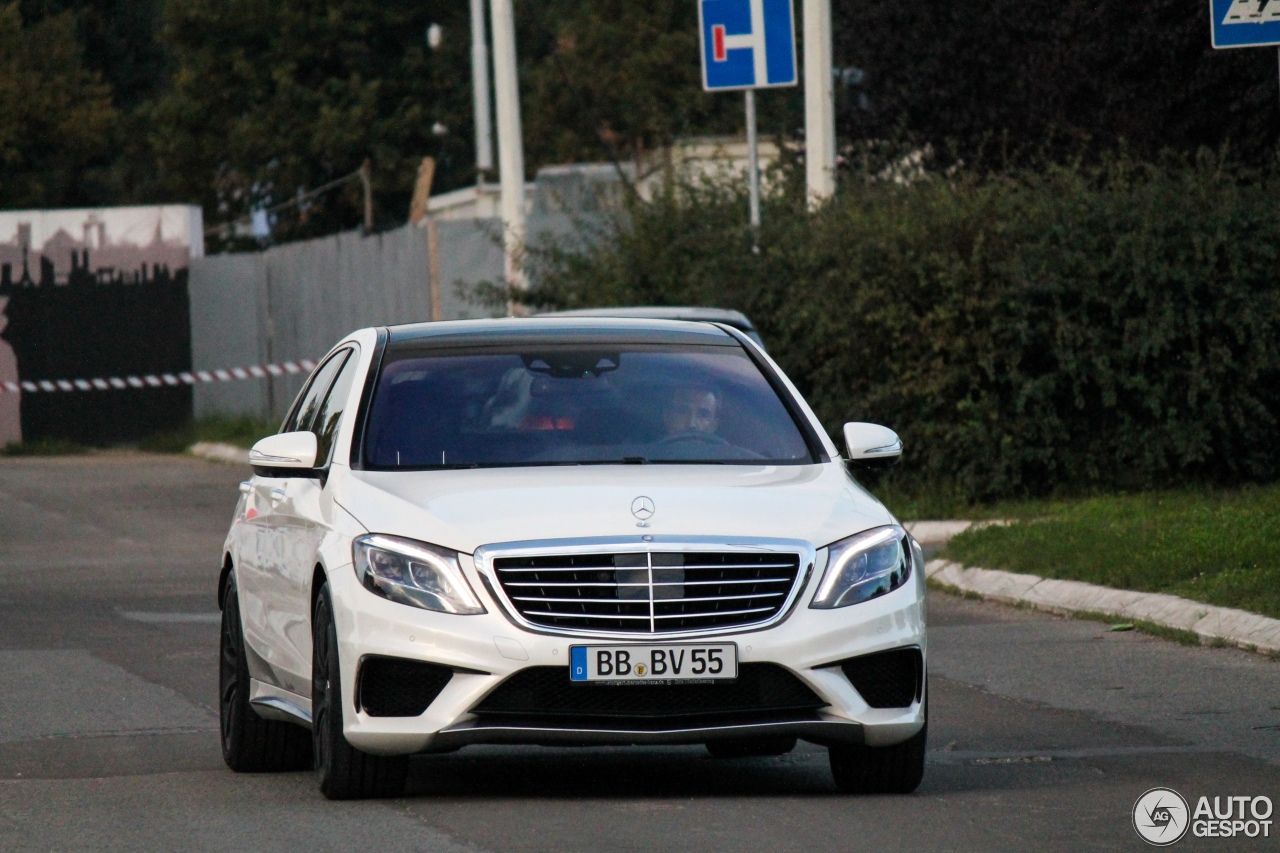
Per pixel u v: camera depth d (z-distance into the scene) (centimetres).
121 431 11331
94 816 2362
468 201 11812
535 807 2353
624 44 16738
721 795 2466
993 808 2334
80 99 18100
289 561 2545
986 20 7631
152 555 6081
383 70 18012
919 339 5953
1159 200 5794
